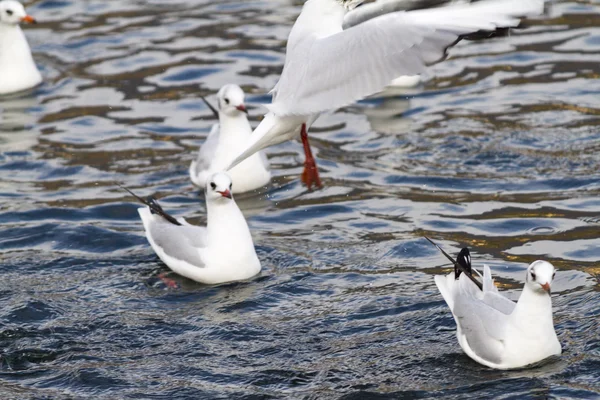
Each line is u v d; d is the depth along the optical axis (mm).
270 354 11922
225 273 13945
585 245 14516
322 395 10969
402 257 14484
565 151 17859
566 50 22547
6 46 21875
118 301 13461
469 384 11070
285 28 24703
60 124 20250
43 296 13531
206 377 11461
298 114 9008
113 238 15430
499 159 17734
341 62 8750
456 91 21031
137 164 18422
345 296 13367
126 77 22438
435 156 18062
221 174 14031
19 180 17750
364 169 17750
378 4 9672
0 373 11703
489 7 8102
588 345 11750
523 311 11312
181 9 26359
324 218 15984
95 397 11133
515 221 15422
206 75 22328
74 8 26609
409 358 11695
